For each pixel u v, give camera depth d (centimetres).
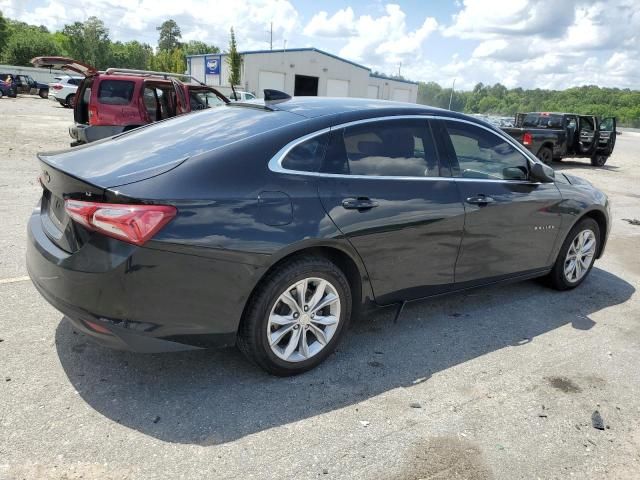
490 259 415
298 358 323
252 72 4041
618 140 3981
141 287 262
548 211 449
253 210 286
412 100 5050
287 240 293
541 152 1673
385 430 279
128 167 283
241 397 299
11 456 240
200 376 318
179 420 275
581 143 1769
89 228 265
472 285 412
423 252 365
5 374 304
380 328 404
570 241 488
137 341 269
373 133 348
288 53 4141
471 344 386
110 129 970
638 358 380
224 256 276
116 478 232
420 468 253
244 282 285
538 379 342
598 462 267
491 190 404
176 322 274
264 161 299
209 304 280
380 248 339
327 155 323
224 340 292
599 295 509
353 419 287
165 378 313
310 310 321
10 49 7600
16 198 732
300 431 274
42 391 290
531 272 461
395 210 341
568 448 276
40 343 341
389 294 360
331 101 376
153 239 259
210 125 341
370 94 4731
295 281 306
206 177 280
